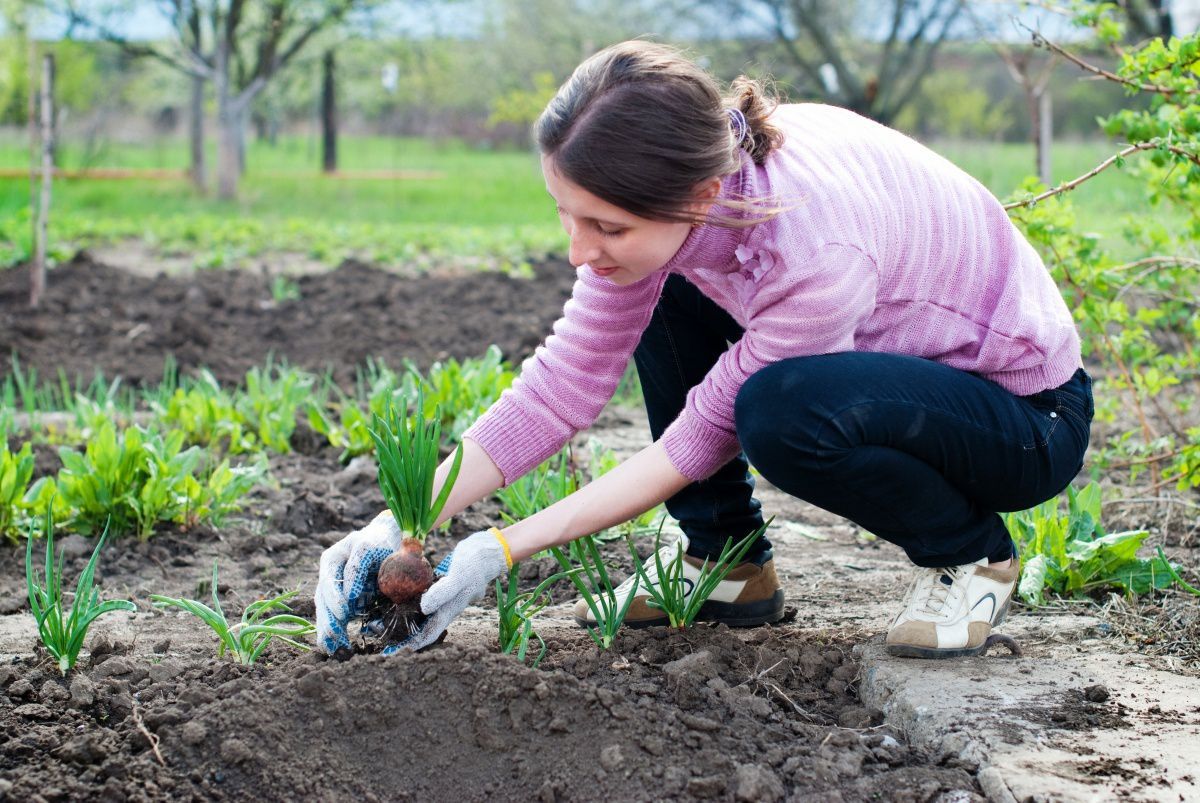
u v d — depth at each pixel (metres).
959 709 2.22
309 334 7.00
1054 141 25.22
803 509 3.92
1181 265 3.98
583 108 1.90
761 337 2.17
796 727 2.21
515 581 2.41
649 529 3.41
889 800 1.99
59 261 9.26
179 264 9.80
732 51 20.92
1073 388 2.40
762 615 2.75
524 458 2.47
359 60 23.23
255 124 42.00
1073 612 2.87
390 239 11.35
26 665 2.48
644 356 2.72
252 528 3.59
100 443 3.42
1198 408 5.02
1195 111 3.14
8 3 17.84
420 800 2.03
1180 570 3.13
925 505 2.31
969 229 2.25
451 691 2.14
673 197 1.91
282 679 2.21
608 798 2.01
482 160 34.44
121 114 37.81
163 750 2.07
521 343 6.57
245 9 17.45
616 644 2.55
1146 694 2.31
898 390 2.18
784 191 2.06
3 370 6.05
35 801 1.94
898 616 2.53
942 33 18.94
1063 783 1.96
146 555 3.34
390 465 2.19
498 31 29.27
